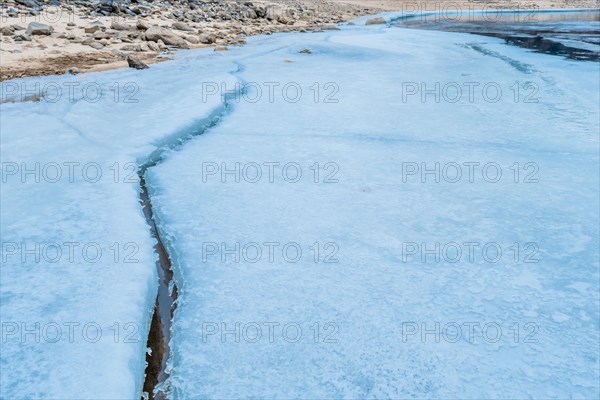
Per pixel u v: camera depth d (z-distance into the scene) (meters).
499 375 1.63
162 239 2.61
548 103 5.19
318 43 10.59
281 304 2.01
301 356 1.73
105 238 2.45
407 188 3.11
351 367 1.68
